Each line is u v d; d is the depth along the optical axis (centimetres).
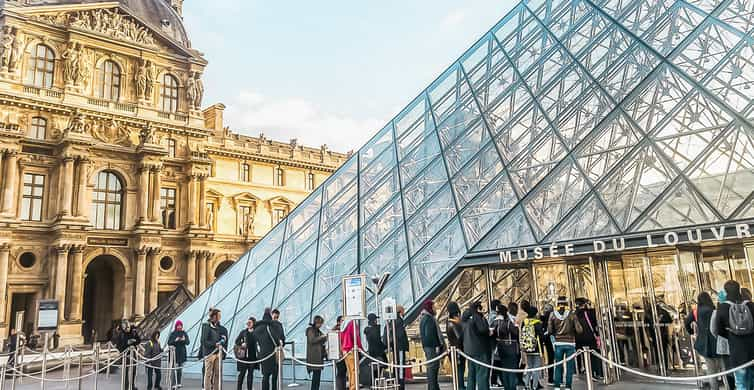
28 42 5600
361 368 1702
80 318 5350
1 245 5091
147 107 6297
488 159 2266
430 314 1488
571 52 2469
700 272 1603
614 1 2541
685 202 1588
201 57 6844
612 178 1794
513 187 2036
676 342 1648
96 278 6231
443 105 2855
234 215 7200
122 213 5934
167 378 2181
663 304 1677
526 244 1794
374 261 2152
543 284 1917
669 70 1973
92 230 5566
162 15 7031
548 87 2388
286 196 7712
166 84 6606
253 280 2622
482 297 1938
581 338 1434
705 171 1631
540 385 1567
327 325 1984
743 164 1585
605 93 2100
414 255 2053
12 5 5462
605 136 1950
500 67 2788
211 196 7006
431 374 1434
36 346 4806
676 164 1692
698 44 2000
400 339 1588
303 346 2027
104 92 6091
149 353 2197
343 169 2900
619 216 1673
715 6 2105
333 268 2256
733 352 1053
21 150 5388
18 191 5341
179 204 6438
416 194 2350
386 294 1989
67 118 5722
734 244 1562
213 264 6838
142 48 6303
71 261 5416
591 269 1766
